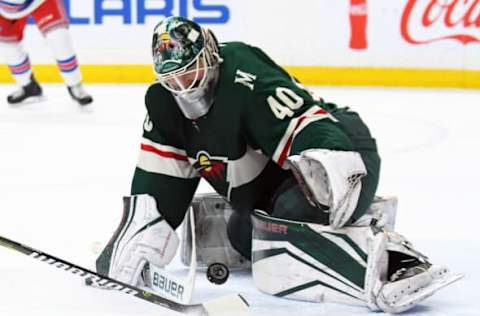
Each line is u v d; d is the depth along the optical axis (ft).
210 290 26.81
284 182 26.32
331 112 27.37
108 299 25.88
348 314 24.25
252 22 78.84
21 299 25.90
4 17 69.05
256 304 25.20
